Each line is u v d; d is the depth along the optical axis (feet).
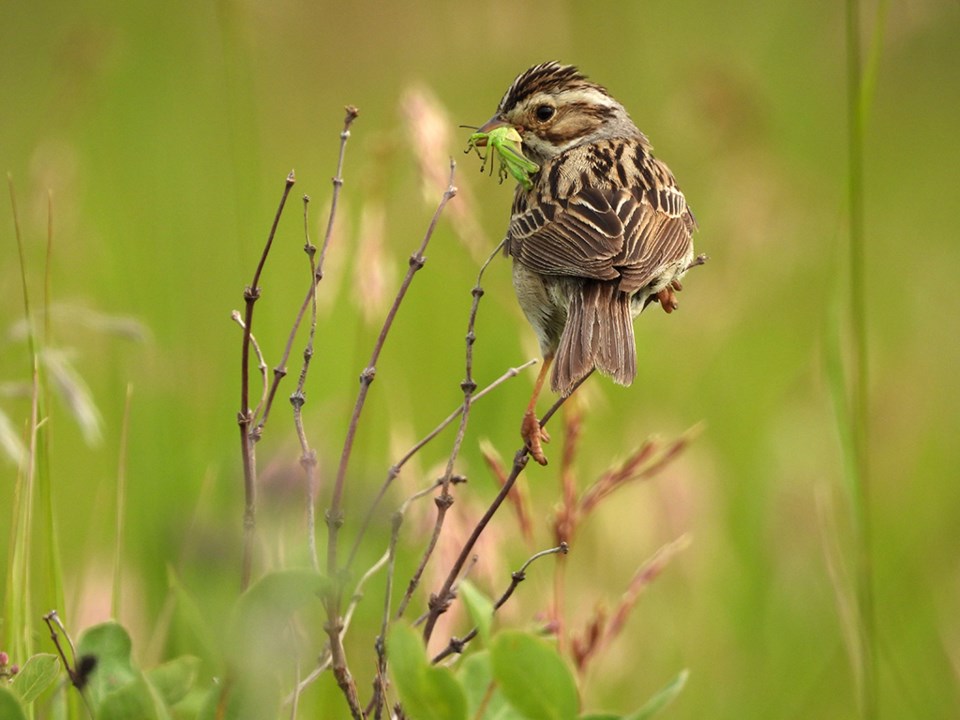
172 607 25.02
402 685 17.53
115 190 50.96
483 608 17.89
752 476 39.65
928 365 49.16
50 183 39.11
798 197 48.73
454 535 25.11
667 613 34.91
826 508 28.68
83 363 38.14
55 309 26.50
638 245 27.53
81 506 36.22
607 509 34.09
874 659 25.48
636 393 43.01
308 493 18.06
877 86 68.64
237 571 17.89
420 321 43.75
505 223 43.91
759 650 35.81
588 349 25.81
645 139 34.19
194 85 63.00
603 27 58.54
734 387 44.83
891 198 63.10
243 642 15.53
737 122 46.44
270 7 61.36
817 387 38.52
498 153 27.63
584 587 33.35
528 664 17.56
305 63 62.54
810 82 67.10
